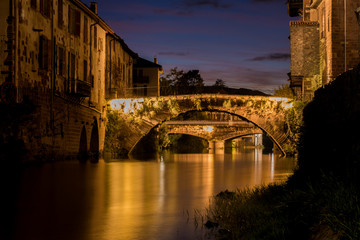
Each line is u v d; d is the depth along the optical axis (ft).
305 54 146.92
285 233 27.68
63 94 121.70
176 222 38.73
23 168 91.30
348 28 125.18
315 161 49.39
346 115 41.11
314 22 147.02
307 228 26.58
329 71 128.67
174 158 170.19
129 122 171.22
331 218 24.52
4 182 69.36
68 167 100.37
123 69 208.64
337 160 39.63
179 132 302.66
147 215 42.50
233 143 435.94
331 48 125.80
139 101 171.01
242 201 43.04
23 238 33.35
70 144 127.75
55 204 49.52
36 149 103.55
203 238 32.65
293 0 193.36
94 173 89.76
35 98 103.81
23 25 98.02
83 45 140.87
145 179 80.48
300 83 151.94
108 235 34.22
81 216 42.14
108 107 171.42
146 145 219.20
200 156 194.59
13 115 92.68
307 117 55.83
